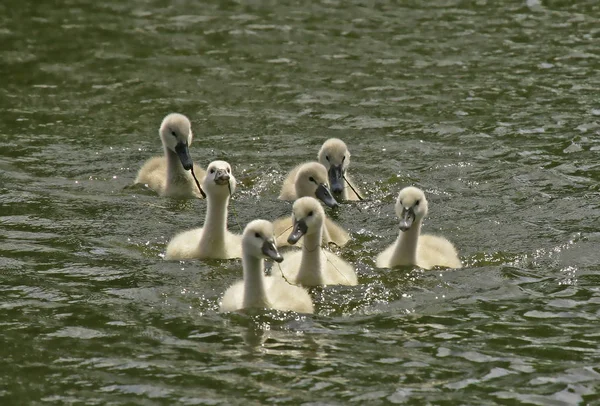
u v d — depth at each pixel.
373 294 14.05
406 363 12.09
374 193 18.14
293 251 15.66
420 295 14.05
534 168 18.86
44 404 11.20
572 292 14.12
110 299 13.73
